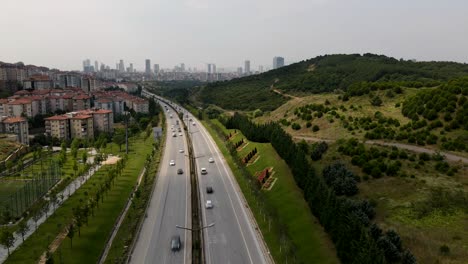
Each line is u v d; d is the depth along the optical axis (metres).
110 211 86.19
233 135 160.75
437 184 72.19
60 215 85.12
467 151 84.81
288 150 100.94
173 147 158.00
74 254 65.06
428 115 102.75
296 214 76.06
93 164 127.62
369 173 81.94
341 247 56.41
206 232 73.69
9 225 80.75
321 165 93.88
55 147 177.75
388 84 143.75
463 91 102.69
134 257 63.94
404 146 93.06
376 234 58.66
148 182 106.94
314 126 126.31
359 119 120.31
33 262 63.19
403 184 74.88
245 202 90.50
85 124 193.25
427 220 62.84
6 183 113.62
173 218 81.19
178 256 64.06
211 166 124.56
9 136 163.50
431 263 51.84
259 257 63.53
